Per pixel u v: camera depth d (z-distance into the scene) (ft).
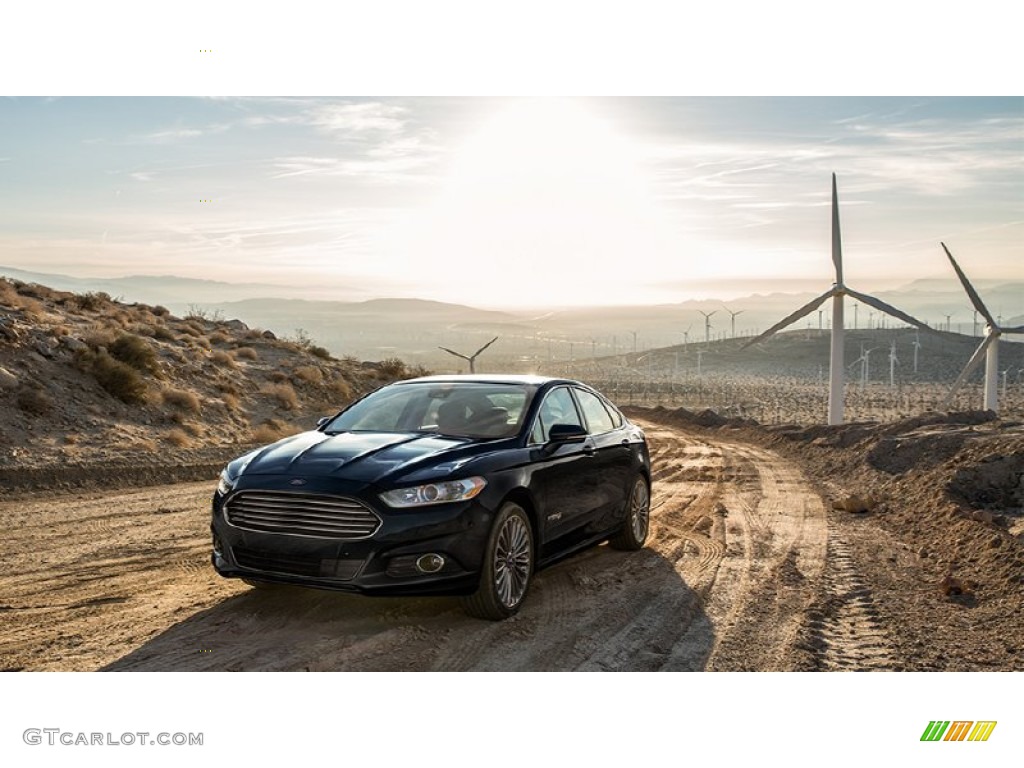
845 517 36.88
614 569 25.75
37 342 57.72
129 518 33.19
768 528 33.73
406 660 17.04
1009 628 20.20
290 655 17.07
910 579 25.29
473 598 19.29
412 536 17.98
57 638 17.97
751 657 18.06
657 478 51.26
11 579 23.16
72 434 48.60
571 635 19.03
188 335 86.69
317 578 18.11
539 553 21.50
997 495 36.22
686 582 24.34
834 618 21.17
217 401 67.67
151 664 16.52
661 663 17.54
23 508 34.86
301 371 85.61
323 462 19.29
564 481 22.74
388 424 22.99
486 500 19.16
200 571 24.22
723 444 82.64
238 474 19.54
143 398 58.70
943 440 49.24
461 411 22.98
